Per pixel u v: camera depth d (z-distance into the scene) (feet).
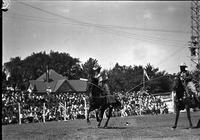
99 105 68.95
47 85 334.85
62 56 469.16
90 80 69.00
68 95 129.90
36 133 64.18
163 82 224.12
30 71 437.99
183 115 107.34
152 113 134.62
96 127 69.82
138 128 66.80
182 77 64.49
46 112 113.80
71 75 467.52
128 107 128.06
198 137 53.06
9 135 62.75
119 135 57.98
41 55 456.04
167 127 68.33
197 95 64.64
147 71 225.15
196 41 130.52
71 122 91.04
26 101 114.01
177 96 64.80
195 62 129.49
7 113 105.70
